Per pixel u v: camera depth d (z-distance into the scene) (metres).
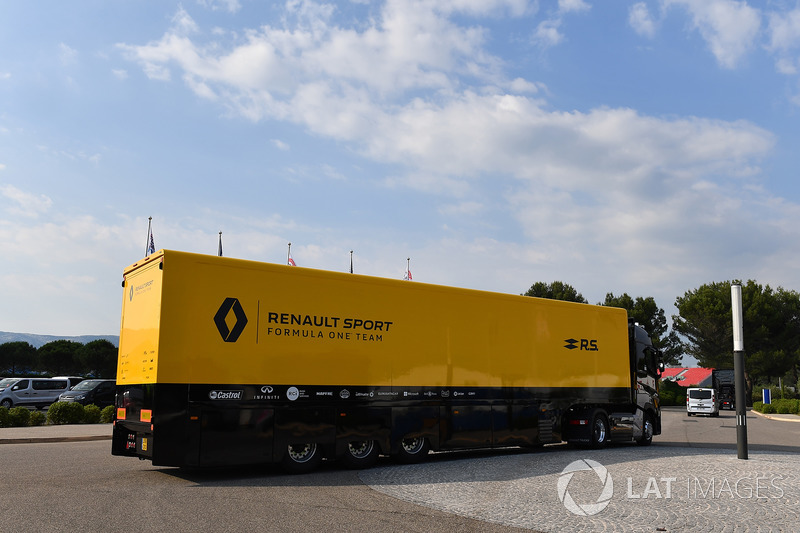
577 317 17.56
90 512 8.16
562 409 16.77
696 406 45.03
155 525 7.50
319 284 12.70
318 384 12.41
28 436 19.95
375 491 10.19
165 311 10.95
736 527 7.71
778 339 61.78
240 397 11.47
